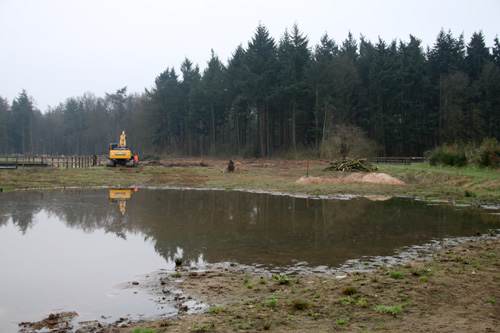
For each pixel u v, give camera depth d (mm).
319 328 4246
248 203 15508
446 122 52469
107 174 29438
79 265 7184
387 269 6727
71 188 21000
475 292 5383
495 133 53438
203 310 4969
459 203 15289
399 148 56781
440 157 29797
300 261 7398
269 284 6012
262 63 53125
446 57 58156
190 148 71312
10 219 11672
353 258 7570
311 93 50375
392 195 17844
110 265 7180
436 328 4188
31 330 4449
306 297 5355
